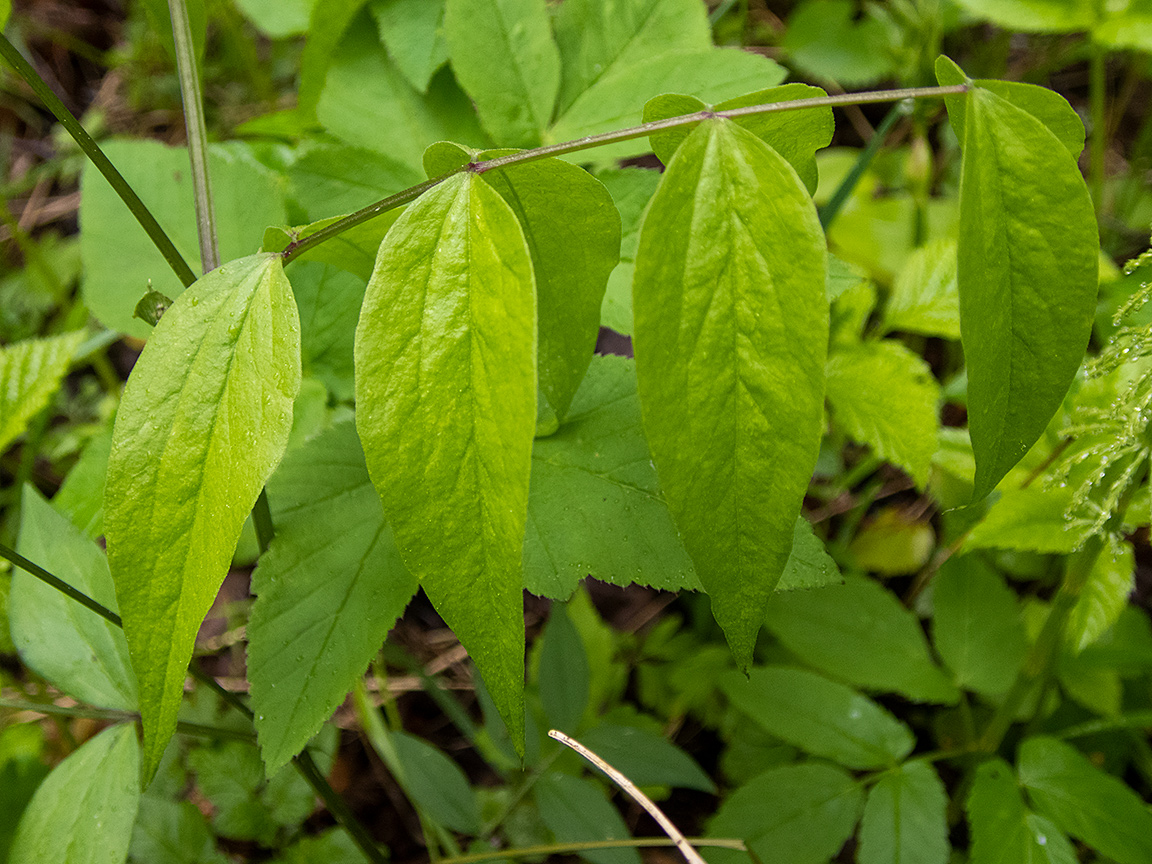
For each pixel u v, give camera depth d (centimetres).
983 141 11
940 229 35
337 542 17
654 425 10
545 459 18
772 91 11
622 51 23
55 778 18
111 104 51
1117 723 22
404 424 10
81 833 17
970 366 10
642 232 10
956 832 26
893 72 40
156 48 49
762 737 27
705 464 10
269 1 33
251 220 24
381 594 17
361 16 25
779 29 45
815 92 11
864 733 23
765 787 22
